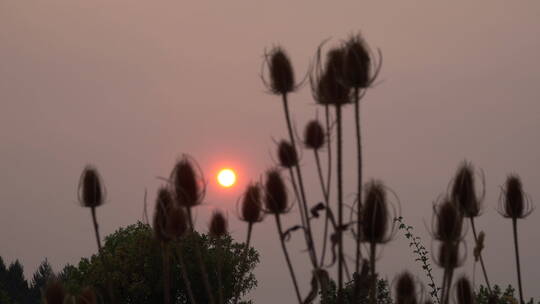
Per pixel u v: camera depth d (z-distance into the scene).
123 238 64.56
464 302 8.30
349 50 7.28
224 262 41.47
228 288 60.25
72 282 60.12
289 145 8.26
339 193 7.23
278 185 8.12
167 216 8.10
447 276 7.35
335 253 7.27
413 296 7.97
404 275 8.04
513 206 9.06
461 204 7.89
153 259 62.25
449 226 7.30
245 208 9.06
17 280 113.31
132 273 61.94
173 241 8.17
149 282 62.06
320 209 7.76
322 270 7.34
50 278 7.71
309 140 8.36
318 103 7.67
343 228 7.18
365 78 7.23
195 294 62.16
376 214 6.95
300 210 7.57
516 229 9.09
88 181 8.59
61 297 7.66
